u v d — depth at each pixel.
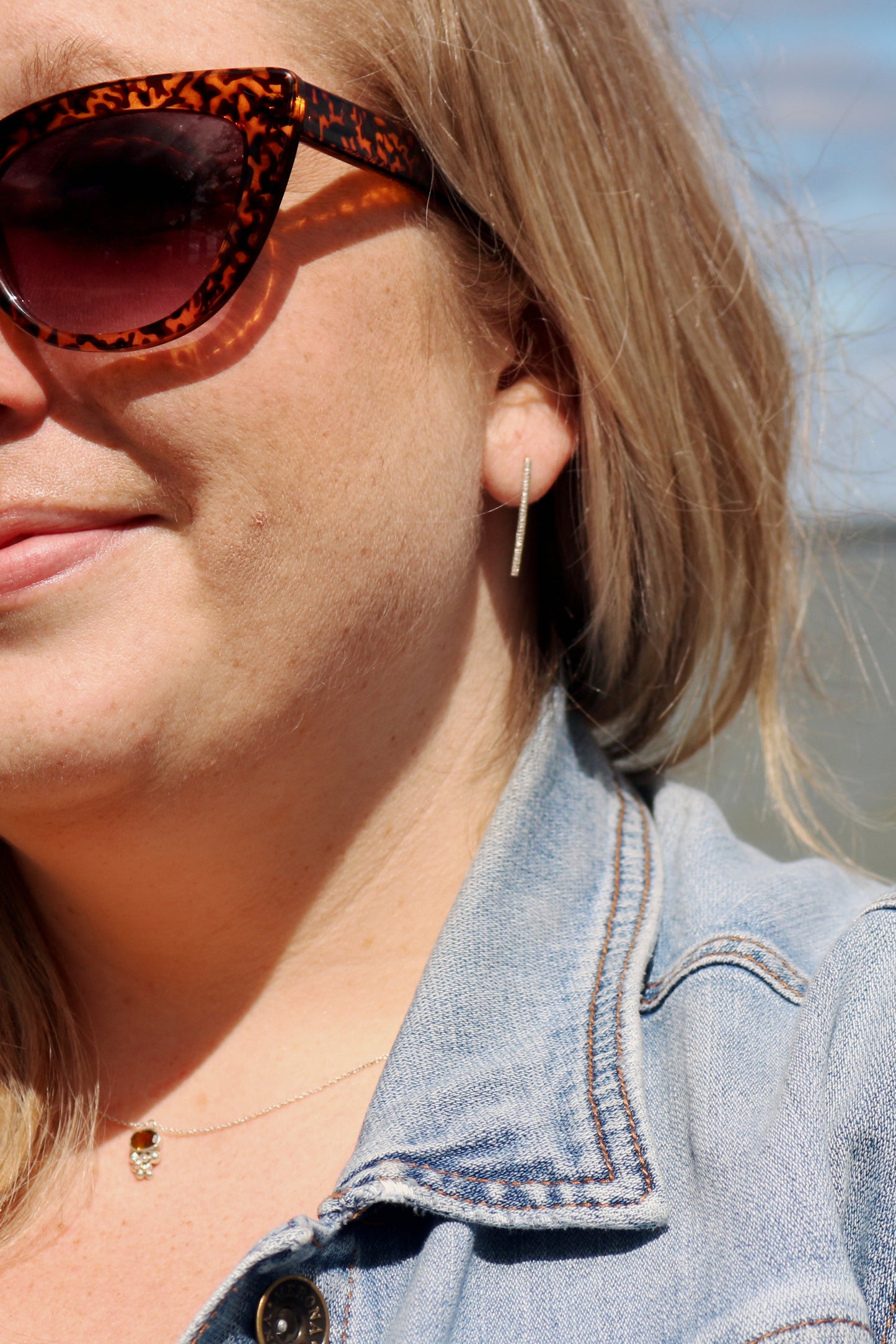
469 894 1.35
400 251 1.27
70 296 1.14
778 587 1.68
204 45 1.16
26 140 1.13
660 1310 1.06
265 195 1.14
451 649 1.41
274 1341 1.16
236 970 1.42
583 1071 1.22
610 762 1.62
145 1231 1.32
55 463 1.17
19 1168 1.39
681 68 1.63
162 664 1.19
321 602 1.23
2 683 1.19
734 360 1.61
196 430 1.15
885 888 1.54
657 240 1.50
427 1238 1.16
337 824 1.36
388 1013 1.39
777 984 1.23
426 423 1.30
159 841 1.29
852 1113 1.10
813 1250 1.03
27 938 1.48
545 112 1.38
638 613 1.61
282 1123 1.35
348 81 1.25
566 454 1.47
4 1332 1.27
